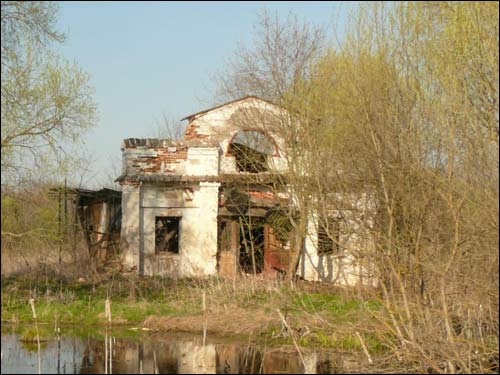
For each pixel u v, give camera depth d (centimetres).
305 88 2914
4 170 2767
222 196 3638
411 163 1853
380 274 1836
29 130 2805
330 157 2164
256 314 2448
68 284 3194
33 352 1981
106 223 4022
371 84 1945
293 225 3058
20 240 3094
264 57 3300
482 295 1678
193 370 1781
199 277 3441
